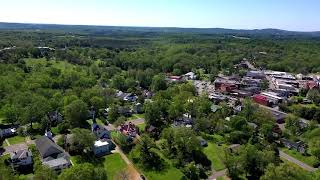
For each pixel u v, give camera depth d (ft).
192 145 413.18
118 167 392.06
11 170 342.85
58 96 602.85
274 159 389.60
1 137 465.47
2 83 647.15
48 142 414.62
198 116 538.47
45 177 321.11
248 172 381.40
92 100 577.84
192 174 377.91
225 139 474.49
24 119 488.02
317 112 590.14
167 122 540.93
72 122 509.76
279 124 570.05
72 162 399.44
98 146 424.05
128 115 586.86
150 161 405.18
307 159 422.82
